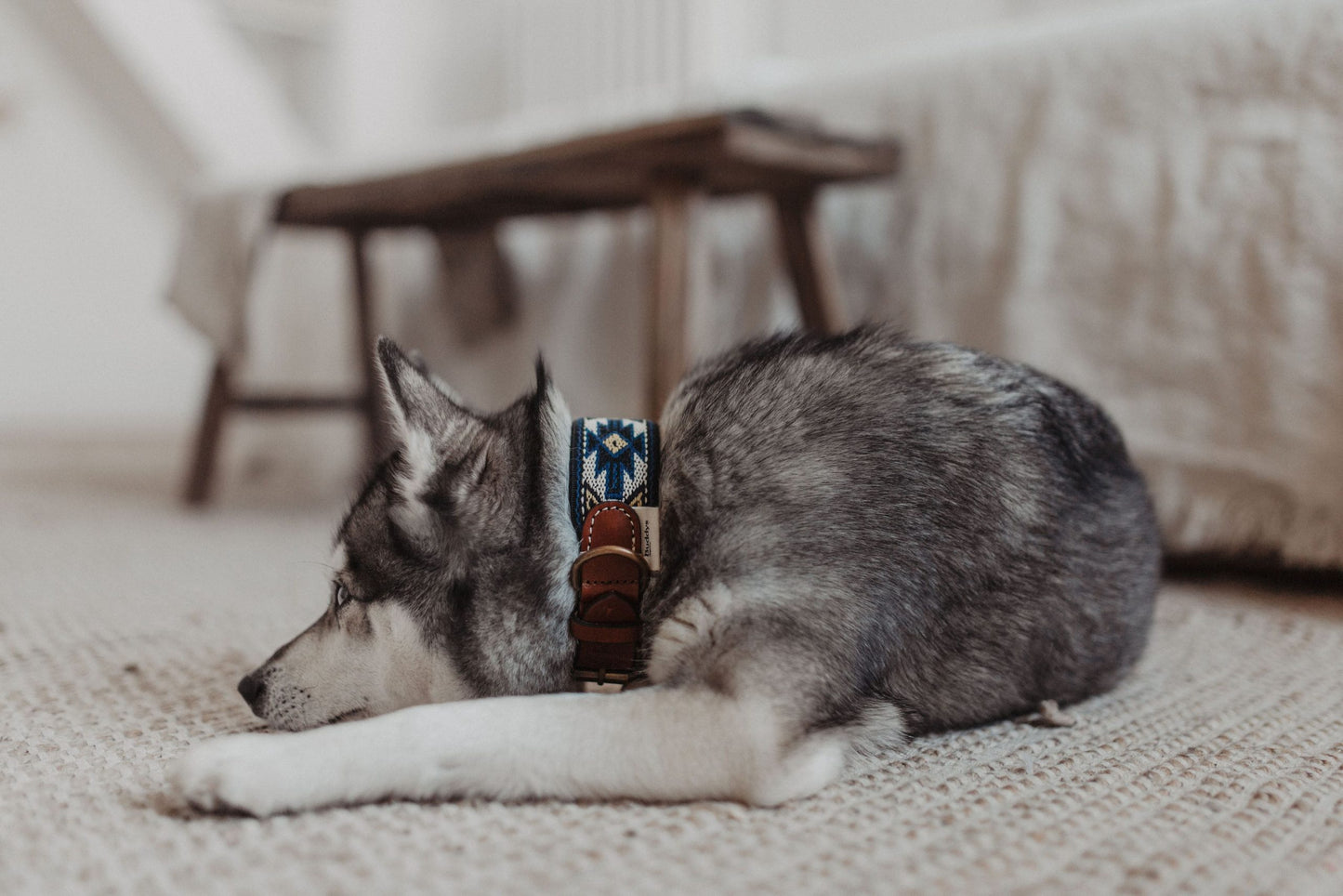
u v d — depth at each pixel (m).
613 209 3.19
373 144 5.15
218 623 2.03
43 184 4.98
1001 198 2.66
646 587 1.26
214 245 3.45
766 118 2.35
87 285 5.13
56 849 1.03
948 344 1.49
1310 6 2.23
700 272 2.52
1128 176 2.46
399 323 4.14
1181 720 1.44
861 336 1.47
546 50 4.50
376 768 1.11
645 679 1.27
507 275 3.76
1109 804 1.15
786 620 1.19
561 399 1.36
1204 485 2.37
